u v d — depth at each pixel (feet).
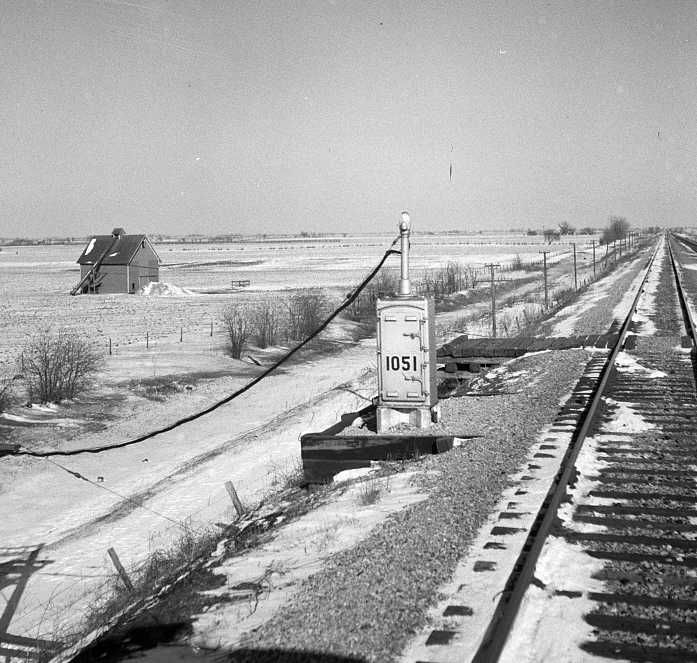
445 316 163.63
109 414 81.92
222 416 79.92
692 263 231.50
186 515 46.98
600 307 124.67
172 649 18.92
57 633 31.37
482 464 32.24
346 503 30.30
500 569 20.12
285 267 401.08
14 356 117.19
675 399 44.39
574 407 42.93
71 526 48.65
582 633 16.84
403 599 18.90
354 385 86.74
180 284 293.84
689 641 16.33
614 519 23.99
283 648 17.16
